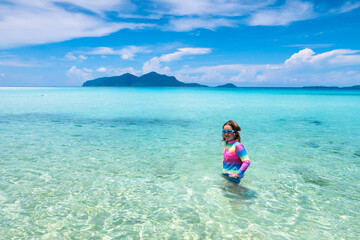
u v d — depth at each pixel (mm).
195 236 3535
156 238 3480
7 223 3820
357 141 10438
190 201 4684
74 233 3586
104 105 30953
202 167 6793
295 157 7887
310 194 5039
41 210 4270
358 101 42281
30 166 6762
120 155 8055
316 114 21438
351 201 4727
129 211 4289
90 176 6031
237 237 3514
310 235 3566
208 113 22234
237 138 5457
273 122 16500
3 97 48125
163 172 6367
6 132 12070
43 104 31094
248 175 6168
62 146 9250
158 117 18969
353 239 3461
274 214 4199
